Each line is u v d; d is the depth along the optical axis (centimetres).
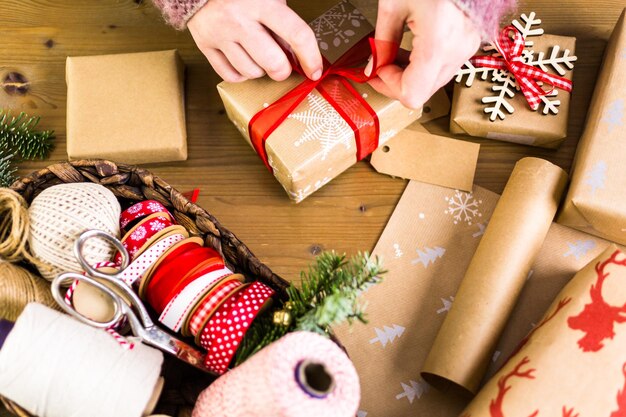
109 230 65
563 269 74
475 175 78
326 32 73
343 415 50
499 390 63
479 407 63
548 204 71
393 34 66
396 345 73
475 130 77
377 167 77
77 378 57
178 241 64
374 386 72
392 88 68
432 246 76
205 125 80
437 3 62
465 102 77
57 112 81
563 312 64
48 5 84
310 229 77
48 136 78
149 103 77
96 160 67
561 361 62
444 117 79
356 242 76
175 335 67
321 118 72
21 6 84
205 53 73
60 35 83
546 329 64
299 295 60
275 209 77
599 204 69
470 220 76
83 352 57
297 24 68
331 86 73
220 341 61
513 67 76
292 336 51
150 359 59
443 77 67
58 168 67
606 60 77
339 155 73
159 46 83
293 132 71
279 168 72
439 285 74
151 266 64
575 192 70
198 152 79
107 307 61
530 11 81
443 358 68
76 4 84
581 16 81
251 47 69
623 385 61
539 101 75
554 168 72
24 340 57
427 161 77
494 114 75
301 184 72
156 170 79
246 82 73
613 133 71
